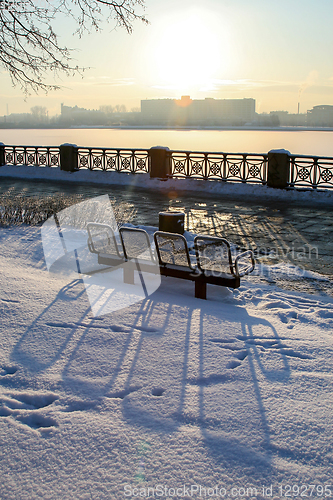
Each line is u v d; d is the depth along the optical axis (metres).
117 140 68.38
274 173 14.84
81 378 3.46
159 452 2.65
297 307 5.36
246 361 3.77
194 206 13.16
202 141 68.25
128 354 3.85
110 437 2.79
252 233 9.77
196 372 3.55
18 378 3.46
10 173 21.45
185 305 5.12
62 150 20.23
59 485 2.42
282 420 2.95
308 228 10.16
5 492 2.38
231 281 5.21
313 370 3.63
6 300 5.02
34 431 2.86
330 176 14.02
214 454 2.64
